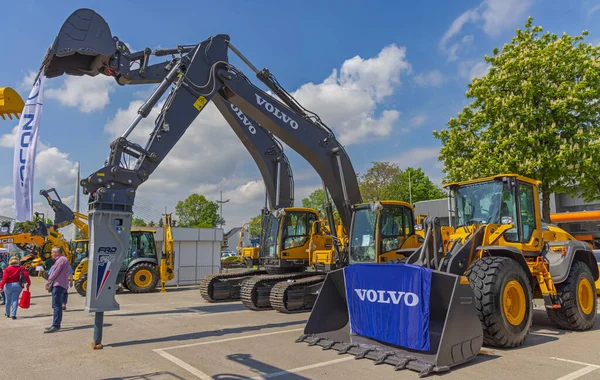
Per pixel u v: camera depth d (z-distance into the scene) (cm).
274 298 1141
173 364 631
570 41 1634
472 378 534
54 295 923
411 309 613
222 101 1229
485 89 1708
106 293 734
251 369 595
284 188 1323
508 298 685
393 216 1089
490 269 673
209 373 582
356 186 1167
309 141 1099
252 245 1706
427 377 539
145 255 1886
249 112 1050
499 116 1648
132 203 780
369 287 678
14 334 889
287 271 1309
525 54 1614
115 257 746
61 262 935
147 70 933
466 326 592
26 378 579
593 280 884
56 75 848
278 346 724
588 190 1667
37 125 627
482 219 832
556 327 869
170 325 963
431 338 628
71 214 2066
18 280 1128
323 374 562
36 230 2030
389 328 641
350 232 1105
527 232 827
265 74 1076
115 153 809
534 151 1566
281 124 1062
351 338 705
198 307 1295
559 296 819
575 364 593
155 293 1817
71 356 693
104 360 664
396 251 1059
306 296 1166
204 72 968
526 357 630
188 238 2441
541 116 1555
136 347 748
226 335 838
